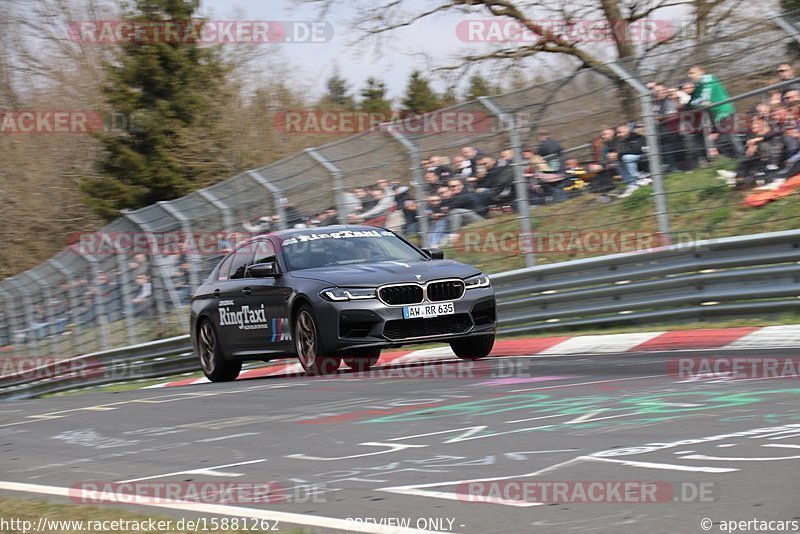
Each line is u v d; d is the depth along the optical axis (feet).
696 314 89.66
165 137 249.96
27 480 44.98
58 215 294.05
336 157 117.60
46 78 293.23
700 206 101.50
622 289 94.73
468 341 82.64
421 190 110.93
